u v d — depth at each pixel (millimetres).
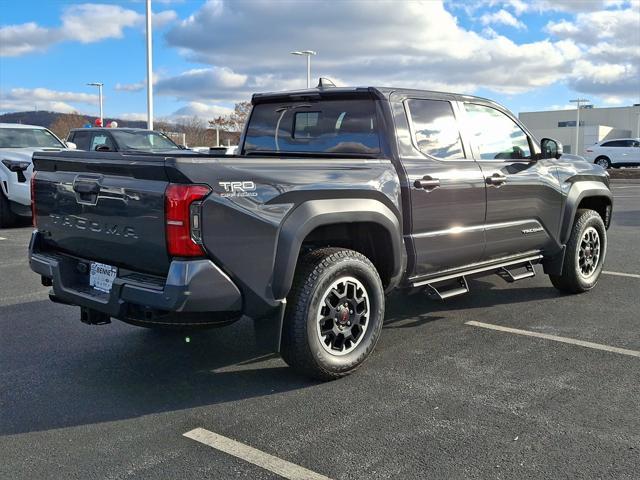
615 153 33219
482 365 4461
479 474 2988
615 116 84750
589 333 5191
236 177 3598
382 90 4645
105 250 3949
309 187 3895
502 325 5449
